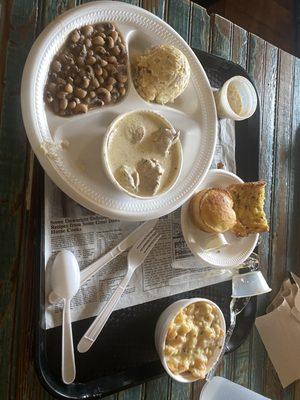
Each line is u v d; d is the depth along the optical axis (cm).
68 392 37
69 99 35
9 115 35
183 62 39
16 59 36
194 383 47
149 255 43
